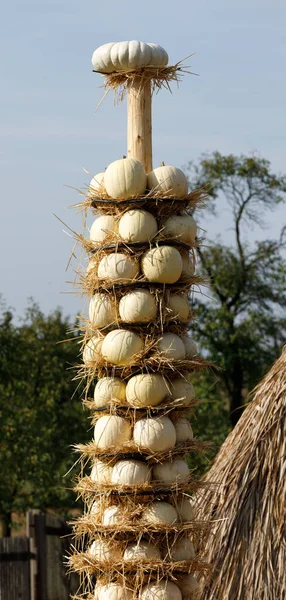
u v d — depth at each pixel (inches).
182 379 170.1
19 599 454.6
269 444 216.5
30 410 849.5
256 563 208.4
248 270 1026.1
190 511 168.1
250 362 1005.8
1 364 882.8
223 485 218.4
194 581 168.2
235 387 1005.8
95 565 165.6
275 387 223.3
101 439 167.2
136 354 167.3
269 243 1037.8
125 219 169.8
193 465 457.7
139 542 163.0
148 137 179.2
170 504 166.4
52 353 897.5
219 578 209.5
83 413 864.3
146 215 169.6
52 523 473.4
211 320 1005.8
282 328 1034.1
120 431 166.4
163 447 164.4
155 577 163.8
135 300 167.6
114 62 177.9
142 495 164.1
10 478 814.5
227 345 1004.6
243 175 1009.5
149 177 173.0
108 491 164.6
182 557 165.0
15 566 457.4
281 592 205.8
